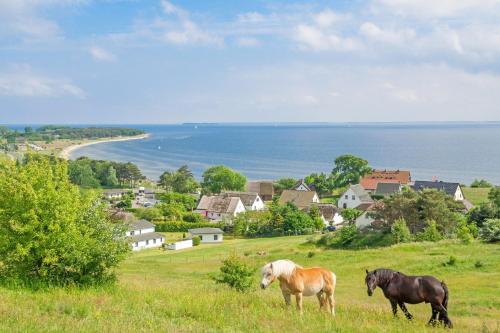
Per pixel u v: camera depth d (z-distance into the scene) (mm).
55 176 19203
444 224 66312
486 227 53156
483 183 135375
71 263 18328
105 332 10594
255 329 12234
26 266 17922
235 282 27438
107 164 199500
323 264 47031
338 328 12953
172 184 163750
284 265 15500
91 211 19984
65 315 12289
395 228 61969
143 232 90938
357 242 64625
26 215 17438
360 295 32875
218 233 91500
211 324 12578
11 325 10539
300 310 15203
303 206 116188
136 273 46906
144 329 11109
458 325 16703
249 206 118938
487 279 34938
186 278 42125
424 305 25547
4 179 18484
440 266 39938
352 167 154875
